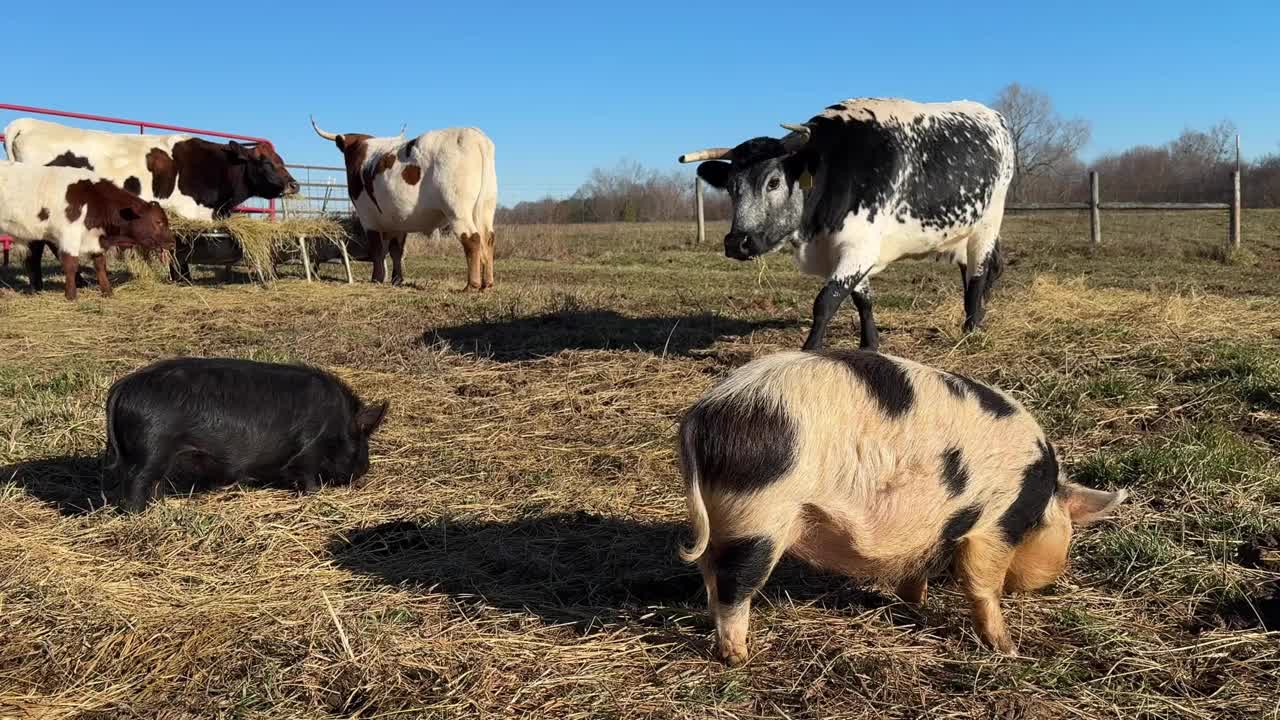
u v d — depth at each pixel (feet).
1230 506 14.92
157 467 14.88
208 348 29.17
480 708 9.93
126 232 40.68
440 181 43.42
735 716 9.87
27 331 32.22
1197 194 180.96
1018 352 25.30
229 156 50.47
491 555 13.96
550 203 166.61
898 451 10.25
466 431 20.24
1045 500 11.02
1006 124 28.17
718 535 10.33
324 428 16.10
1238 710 9.93
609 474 17.46
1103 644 11.17
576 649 11.17
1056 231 83.25
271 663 10.67
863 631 11.64
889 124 24.21
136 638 11.25
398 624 11.72
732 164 23.31
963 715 9.90
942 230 25.52
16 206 39.06
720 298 39.73
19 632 11.35
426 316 35.65
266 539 14.37
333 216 52.21
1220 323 27.76
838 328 30.35
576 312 35.12
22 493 16.17
